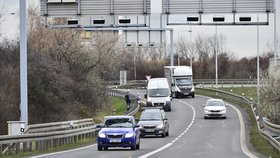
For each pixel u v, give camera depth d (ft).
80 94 425.69
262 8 259.19
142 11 261.24
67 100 375.25
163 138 303.27
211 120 429.38
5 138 184.75
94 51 478.18
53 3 265.54
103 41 508.12
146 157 184.65
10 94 307.99
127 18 326.03
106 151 213.87
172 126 389.80
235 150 222.69
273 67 403.54
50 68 348.18
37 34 451.53
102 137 217.56
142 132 306.14
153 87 514.68
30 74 329.72
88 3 263.49
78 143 265.34
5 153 192.24
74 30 454.81
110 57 508.12
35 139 211.00
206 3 259.39
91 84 444.55
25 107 228.84
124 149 225.76
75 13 264.72
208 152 210.79
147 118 315.78
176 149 226.58
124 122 229.66
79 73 442.91
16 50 346.13
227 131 344.49
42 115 332.39
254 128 347.36
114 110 481.46
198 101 597.93
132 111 449.89
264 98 387.14
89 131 301.22
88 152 208.03
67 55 445.37
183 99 628.69
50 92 343.05
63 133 246.47
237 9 258.98
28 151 205.36
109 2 262.26
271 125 270.05
